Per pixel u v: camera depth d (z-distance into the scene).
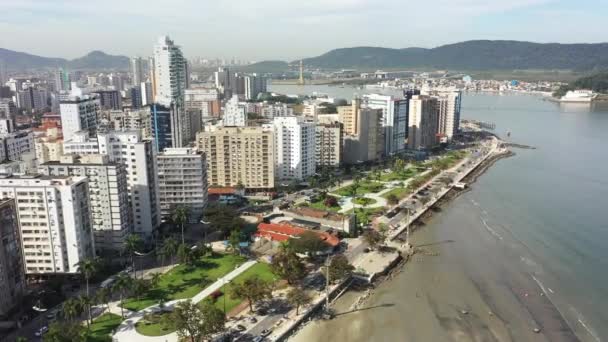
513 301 188.75
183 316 150.12
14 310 170.38
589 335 165.00
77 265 185.12
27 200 187.25
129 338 154.88
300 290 185.50
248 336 159.00
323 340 162.38
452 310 182.75
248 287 173.12
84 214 199.12
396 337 165.00
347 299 191.62
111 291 168.12
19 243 176.38
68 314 153.50
